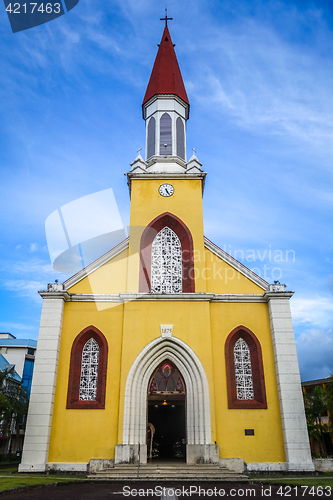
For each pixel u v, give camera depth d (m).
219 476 16.02
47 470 17.55
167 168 25.34
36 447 17.77
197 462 17.75
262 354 20.08
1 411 33.00
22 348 55.19
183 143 27.25
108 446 18.19
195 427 18.50
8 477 15.92
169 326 20.08
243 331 20.53
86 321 20.55
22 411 35.72
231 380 19.55
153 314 20.38
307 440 18.05
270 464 17.84
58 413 18.73
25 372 53.69
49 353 19.44
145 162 25.80
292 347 19.75
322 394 36.03
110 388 19.22
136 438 18.23
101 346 20.16
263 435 18.53
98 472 16.41
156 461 21.34
